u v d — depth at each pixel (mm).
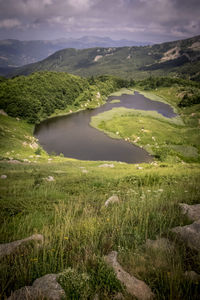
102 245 4352
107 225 5477
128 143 76875
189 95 143750
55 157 54094
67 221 5672
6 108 98938
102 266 3508
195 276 3301
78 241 4609
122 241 4512
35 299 2924
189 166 27109
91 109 137500
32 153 59594
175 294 2889
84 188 13117
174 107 140625
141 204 7094
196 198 7641
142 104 150750
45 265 3744
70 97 142500
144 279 3326
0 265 3738
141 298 2949
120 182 14320
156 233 4867
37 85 132875
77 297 2957
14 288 3297
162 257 3777
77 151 69062
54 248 4324
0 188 13297
